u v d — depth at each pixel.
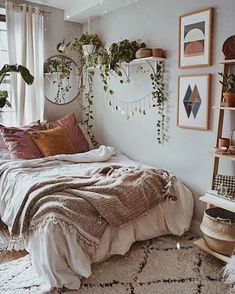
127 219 2.29
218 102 2.39
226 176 2.29
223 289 1.97
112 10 3.41
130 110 3.36
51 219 1.94
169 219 2.63
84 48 3.56
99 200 2.17
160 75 2.94
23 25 3.38
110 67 3.18
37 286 1.96
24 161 2.89
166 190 2.57
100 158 3.21
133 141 3.38
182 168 2.86
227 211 2.40
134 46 3.04
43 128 3.44
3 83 3.46
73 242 1.96
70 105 3.99
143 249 2.47
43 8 3.58
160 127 3.02
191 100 2.68
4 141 3.16
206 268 2.21
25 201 2.22
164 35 2.86
